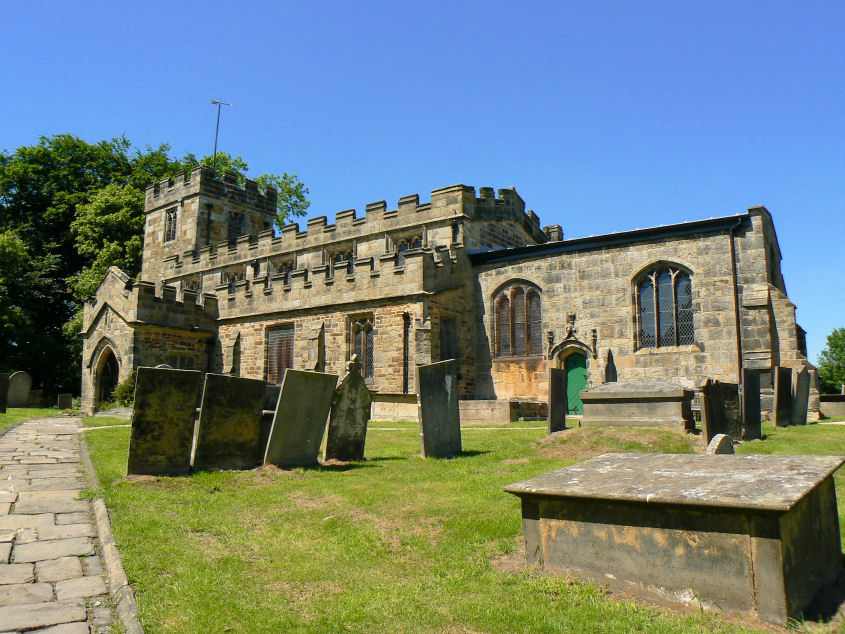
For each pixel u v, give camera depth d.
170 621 4.67
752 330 20.80
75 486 9.20
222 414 10.83
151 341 27.73
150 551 6.20
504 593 5.04
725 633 4.12
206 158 52.38
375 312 25.16
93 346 29.64
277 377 28.05
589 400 14.65
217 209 39.03
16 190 45.81
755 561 4.37
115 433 15.38
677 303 22.62
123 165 49.31
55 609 4.94
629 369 23.03
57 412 25.95
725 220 21.72
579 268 24.75
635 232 23.39
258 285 29.50
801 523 4.69
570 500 5.30
